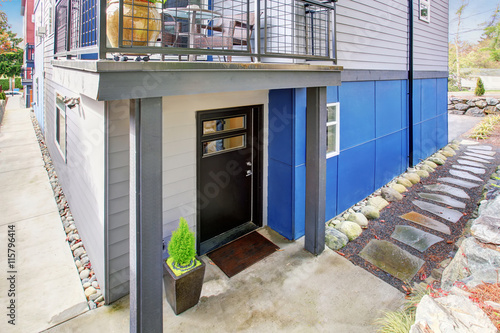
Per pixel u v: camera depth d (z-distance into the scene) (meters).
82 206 3.91
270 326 2.79
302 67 3.13
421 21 8.01
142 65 1.89
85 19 2.91
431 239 4.46
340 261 3.81
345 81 5.19
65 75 2.72
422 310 1.93
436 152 9.62
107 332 2.71
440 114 9.86
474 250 2.71
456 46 20.36
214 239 4.28
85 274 3.52
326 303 3.08
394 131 6.99
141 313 2.33
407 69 7.41
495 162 8.42
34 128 12.63
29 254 3.95
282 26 3.84
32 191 6.11
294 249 4.10
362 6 5.53
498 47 19.14
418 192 6.45
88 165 3.43
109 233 2.98
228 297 3.18
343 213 5.38
